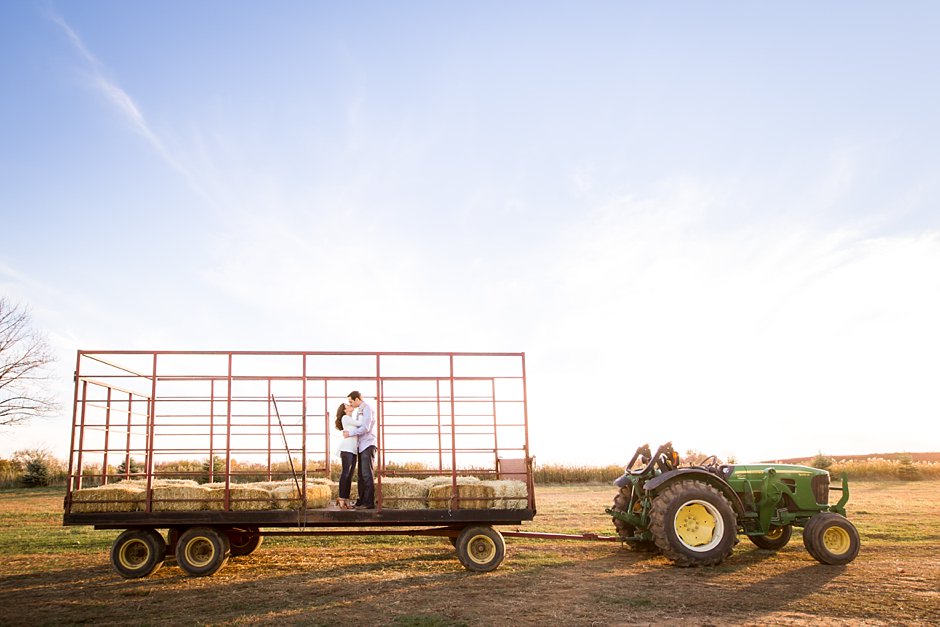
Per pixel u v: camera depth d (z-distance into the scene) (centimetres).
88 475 884
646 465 1052
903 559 984
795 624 638
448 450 900
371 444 916
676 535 920
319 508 905
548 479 3059
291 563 973
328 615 680
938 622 646
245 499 870
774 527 1052
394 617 670
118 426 884
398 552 1067
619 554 1043
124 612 704
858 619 657
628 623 644
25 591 813
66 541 1236
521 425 914
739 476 1026
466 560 904
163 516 862
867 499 1992
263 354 880
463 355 911
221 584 836
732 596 754
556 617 666
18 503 2125
